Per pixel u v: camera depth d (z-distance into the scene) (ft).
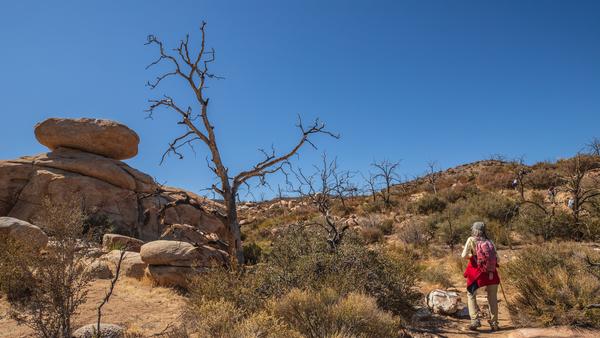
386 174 104.94
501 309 25.11
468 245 22.75
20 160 58.80
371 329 17.54
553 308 21.07
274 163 36.42
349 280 22.52
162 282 29.86
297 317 17.99
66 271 17.10
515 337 19.92
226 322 16.83
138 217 58.75
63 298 16.43
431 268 34.55
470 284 22.40
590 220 45.09
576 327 20.07
